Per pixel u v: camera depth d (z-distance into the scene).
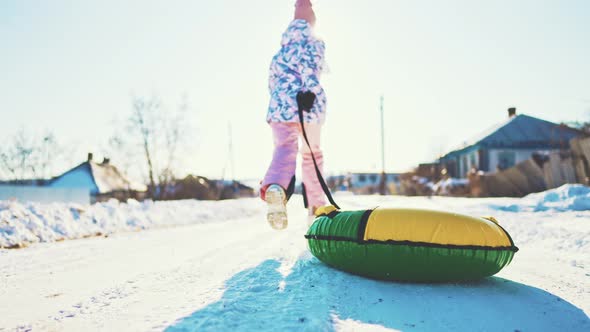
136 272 3.55
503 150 29.89
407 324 2.03
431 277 2.75
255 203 20.77
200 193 36.72
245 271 3.31
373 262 2.79
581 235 5.37
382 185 41.84
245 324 1.95
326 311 2.17
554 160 18.81
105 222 8.54
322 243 3.15
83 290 2.93
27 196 26.12
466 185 27.50
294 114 3.63
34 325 2.11
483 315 2.21
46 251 5.42
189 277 3.17
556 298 2.56
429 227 2.71
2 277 3.51
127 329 1.96
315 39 3.83
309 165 4.23
